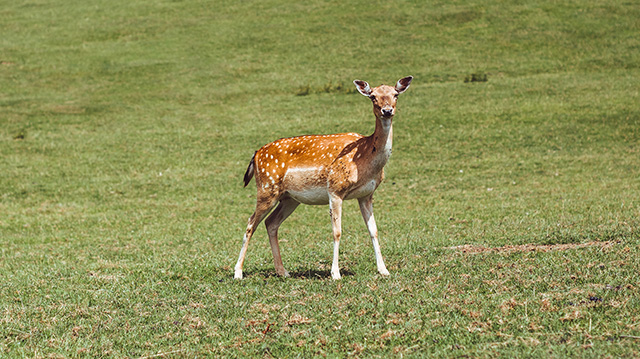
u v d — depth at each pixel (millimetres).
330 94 29625
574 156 20688
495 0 40531
